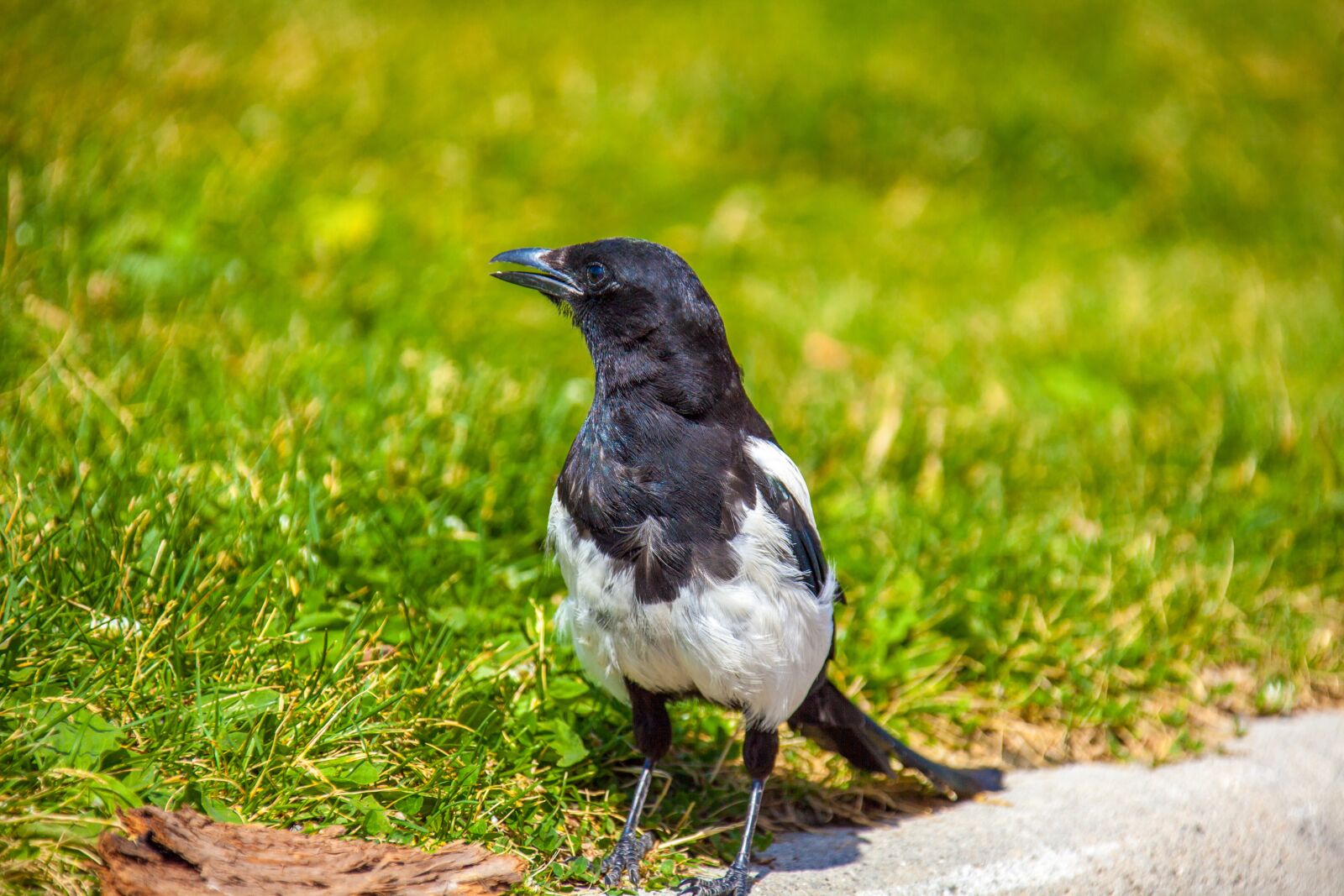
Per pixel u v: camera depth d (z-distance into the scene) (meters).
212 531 7.21
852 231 14.88
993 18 20.38
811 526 6.30
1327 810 7.23
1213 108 18.73
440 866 5.49
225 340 9.84
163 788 5.38
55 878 4.87
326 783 5.74
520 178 14.05
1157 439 11.10
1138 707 8.28
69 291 9.84
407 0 18.02
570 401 9.86
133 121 12.21
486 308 11.49
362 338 10.55
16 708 5.44
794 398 11.10
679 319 6.16
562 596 7.87
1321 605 9.52
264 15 15.75
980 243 15.16
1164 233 16.62
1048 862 6.50
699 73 17.05
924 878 6.31
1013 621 8.50
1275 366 12.67
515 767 6.33
